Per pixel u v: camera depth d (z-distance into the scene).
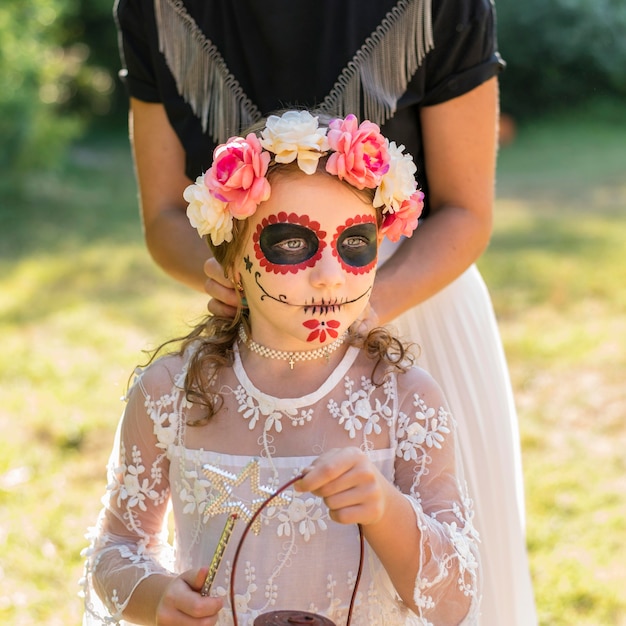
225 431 1.84
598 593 3.65
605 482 4.59
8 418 5.34
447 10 2.23
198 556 1.82
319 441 1.81
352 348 1.88
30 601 3.59
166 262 2.38
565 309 7.33
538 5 15.59
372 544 1.70
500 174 13.02
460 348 2.34
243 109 2.33
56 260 9.09
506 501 2.34
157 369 1.93
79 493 4.49
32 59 11.41
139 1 2.41
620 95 16.17
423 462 1.83
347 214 1.75
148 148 2.46
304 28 2.26
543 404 5.60
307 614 1.58
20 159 11.45
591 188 11.89
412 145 2.32
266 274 1.75
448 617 1.77
